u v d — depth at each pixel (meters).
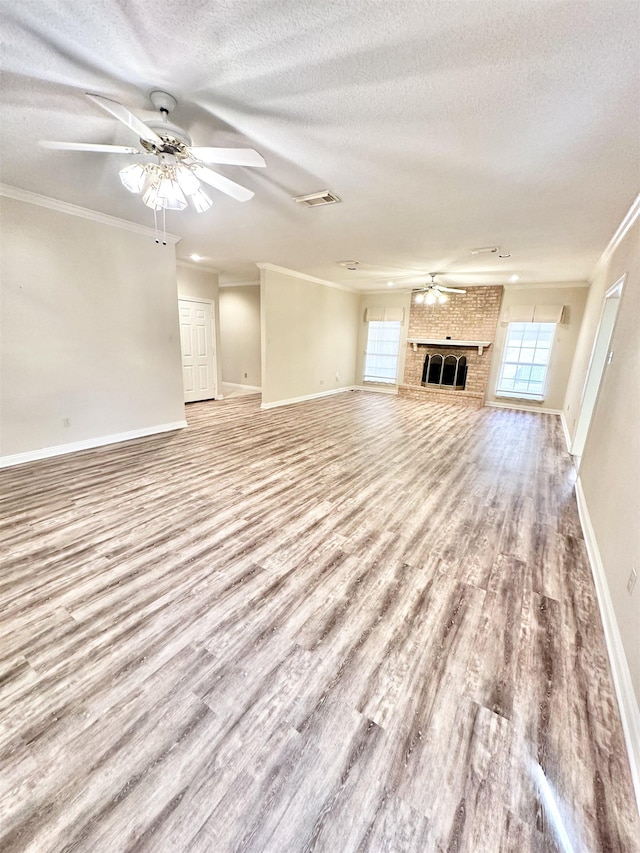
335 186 2.76
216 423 5.56
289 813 1.07
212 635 1.69
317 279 7.36
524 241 4.06
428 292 6.43
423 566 2.24
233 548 2.36
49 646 1.60
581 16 1.25
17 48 1.48
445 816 1.07
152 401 4.79
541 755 1.23
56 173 2.82
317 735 1.28
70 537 2.43
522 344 7.21
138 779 1.14
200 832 1.02
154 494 3.08
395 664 1.57
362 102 1.78
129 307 4.34
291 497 3.10
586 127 1.93
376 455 4.23
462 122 1.92
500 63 1.49
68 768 1.16
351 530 2.62
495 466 4.00
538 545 2.51
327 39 1.39
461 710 1.38
